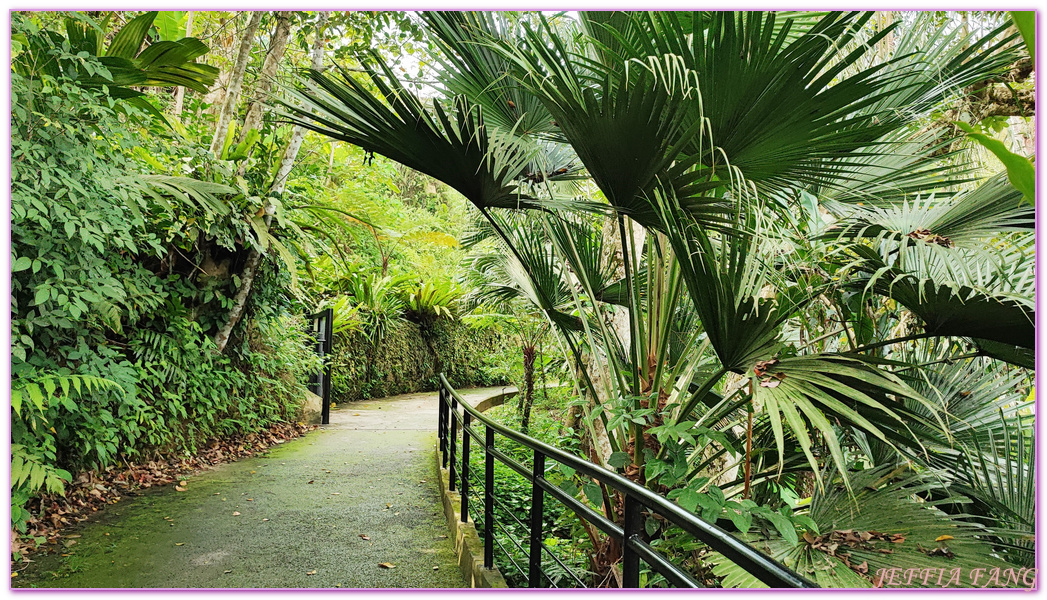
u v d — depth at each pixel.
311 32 6.18
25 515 3.06
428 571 3.26
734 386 3.24
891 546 2.10
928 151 2.72
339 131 2.56
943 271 2.17
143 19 3.98
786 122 1.97
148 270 4.68
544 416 7.77
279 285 6.51
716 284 1.94
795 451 2.81
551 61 1.99
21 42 3.08
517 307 6.26
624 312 4.23
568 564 3.35
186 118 5.77
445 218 16.53
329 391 7.96
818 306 2.60
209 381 5.57
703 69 1.91
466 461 3.81
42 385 3.38
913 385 2.66
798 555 2.12
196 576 3.11
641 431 2.69
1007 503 2.39
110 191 3.25
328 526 3.96
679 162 2.07
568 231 3.13
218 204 4.58
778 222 2.36
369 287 10.70
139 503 4.25
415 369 12.16
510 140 2.40
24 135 3.03
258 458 5.82
